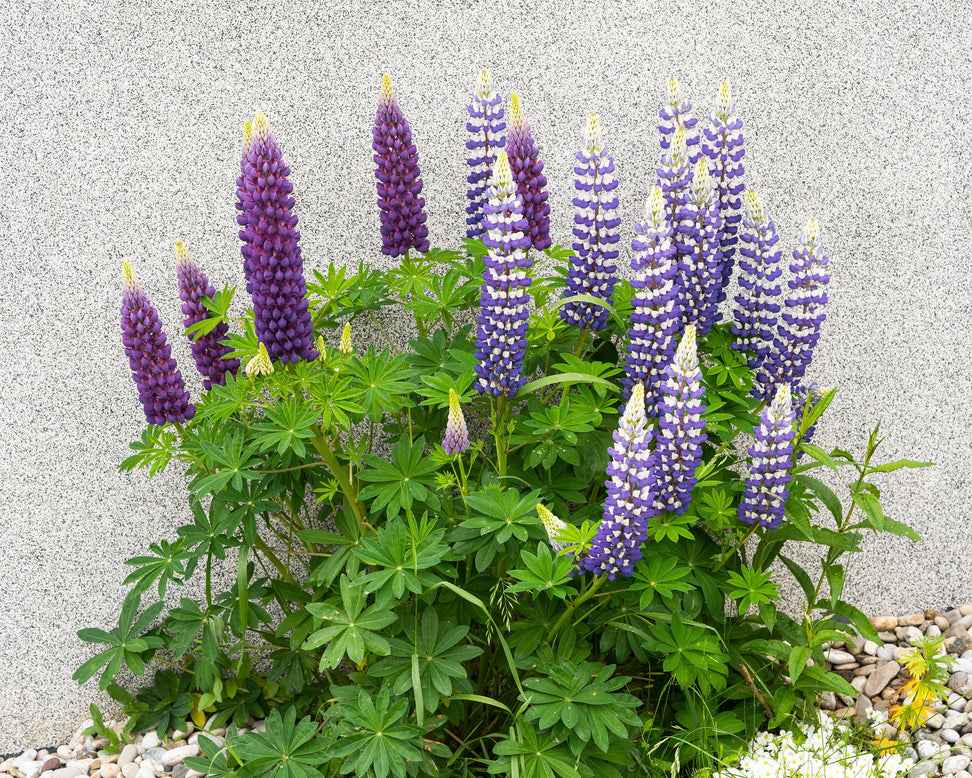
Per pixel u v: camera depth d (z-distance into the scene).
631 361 2.88
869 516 2.80
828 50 3.46
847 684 2.83
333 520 3.57
